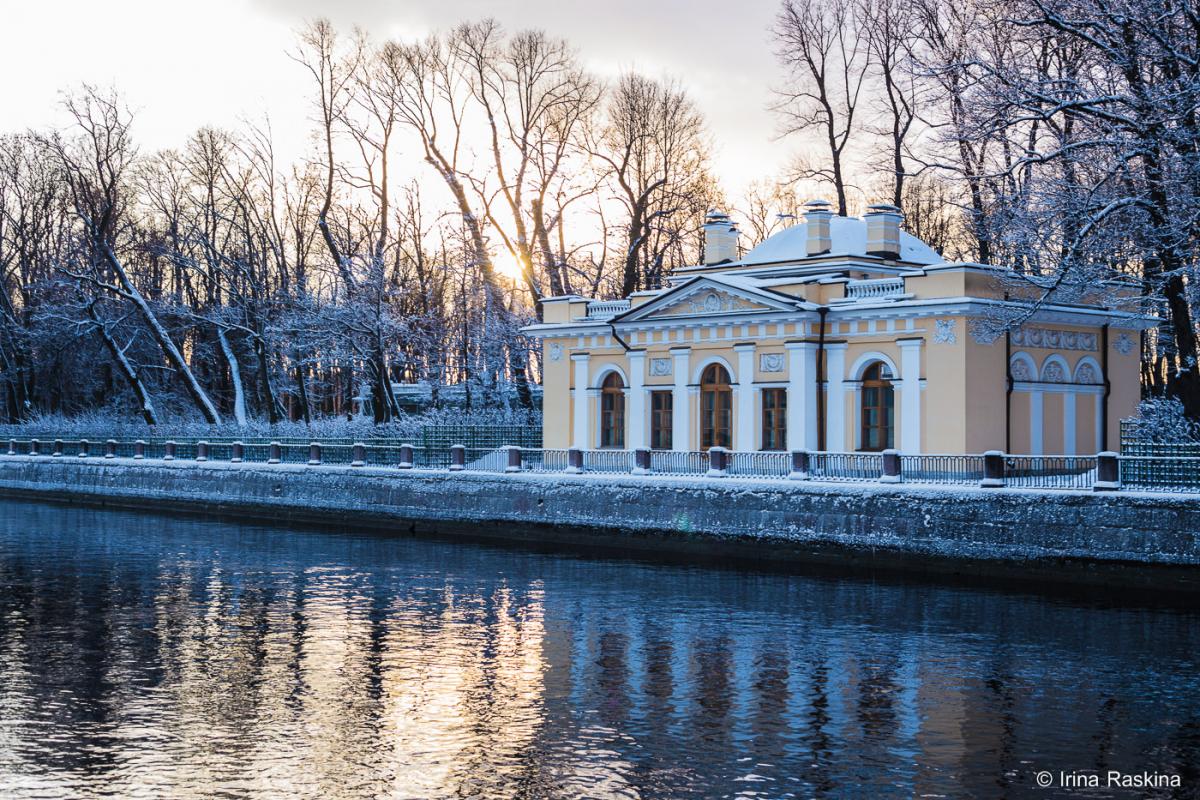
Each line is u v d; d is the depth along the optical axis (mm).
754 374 43281
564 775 17578
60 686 22391
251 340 71312
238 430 63562
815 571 35094
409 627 27750
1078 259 34031
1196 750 18703
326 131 66188
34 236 81062
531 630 27359
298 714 20578
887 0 56531
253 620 28562
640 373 46906
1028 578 31969
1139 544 30172
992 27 38844
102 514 55531
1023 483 33344
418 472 47531
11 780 17203
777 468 39406
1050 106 35375
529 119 64688
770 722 20156
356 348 64375
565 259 66938
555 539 42500
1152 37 32344
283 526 49812
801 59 60969
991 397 39062
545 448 50250
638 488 40500
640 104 67812
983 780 17422
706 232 50062
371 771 17688
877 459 37906
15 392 82812
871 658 24469
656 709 20938
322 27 65812
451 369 71125
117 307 74562
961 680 22750
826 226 46125
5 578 34906
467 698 21609
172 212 74938
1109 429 43625
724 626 27688
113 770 17656
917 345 39469
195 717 20406
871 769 17844
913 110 55938
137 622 28344
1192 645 25266
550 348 50500
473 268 66500
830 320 41781
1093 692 21875
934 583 32625
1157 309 40219
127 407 81125
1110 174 33000
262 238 71750
